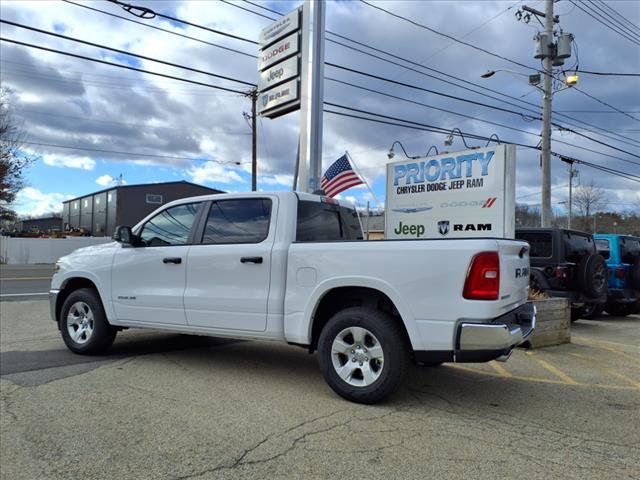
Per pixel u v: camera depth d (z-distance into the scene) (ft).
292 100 39.58
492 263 13.48
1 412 13.94
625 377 18.79
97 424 13.10
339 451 11.60
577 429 13.23
